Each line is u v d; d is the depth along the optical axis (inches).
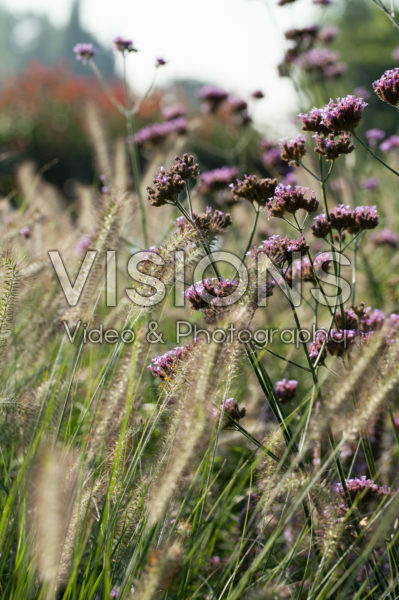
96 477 128.4
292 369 213.3
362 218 140.5
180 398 120.2
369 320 150.7
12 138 956.0
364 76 1421.0
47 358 168.9
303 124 144.3
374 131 335.9
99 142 271.9
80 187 249.0
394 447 160.6
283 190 139.9
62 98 1028.5
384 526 101.9
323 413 101.5
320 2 358.0
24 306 150.3
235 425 129.0
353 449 161.2
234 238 277.4
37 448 114.4
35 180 289.0
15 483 115.3
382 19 1441.9
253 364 130.2
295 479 112.8
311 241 233.9
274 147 299.4
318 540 120.5
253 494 146.2
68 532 110.5
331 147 140.7
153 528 119.0
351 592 129.0
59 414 132.1
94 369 172.9
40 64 1163.3
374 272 299.3
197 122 334.3
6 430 127.6
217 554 163.0
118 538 122.5
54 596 101.0
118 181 245.1
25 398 130.2
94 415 131.3
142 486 123.3
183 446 100.9
